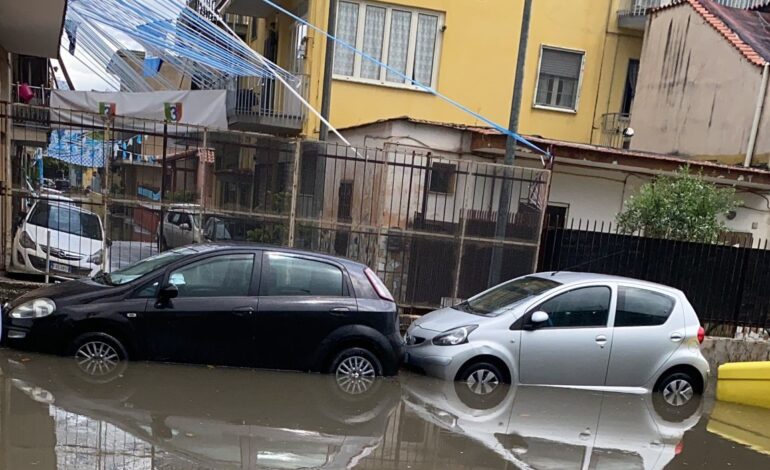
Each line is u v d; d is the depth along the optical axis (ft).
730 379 25.30
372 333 21.75
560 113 52.19
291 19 51.16
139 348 20.10
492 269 31.27
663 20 51.80
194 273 21.03
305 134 46.26
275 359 21.24
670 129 51.08
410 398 20.85
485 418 19.63
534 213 31.45
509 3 49.08
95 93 37.19
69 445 14.52
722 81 47.14
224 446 15.43
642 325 24.03
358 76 46.80
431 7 47.44
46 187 28.73
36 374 18.66
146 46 38.14
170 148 28.32
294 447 15.87
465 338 22.80
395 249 30.50
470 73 48.80
